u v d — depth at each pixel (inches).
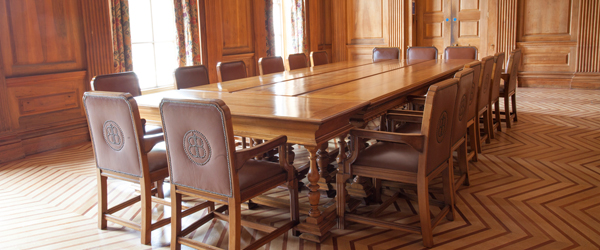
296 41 303.6
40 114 176.6
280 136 87.4
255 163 90.8
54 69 178.5
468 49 220.5
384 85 125.3
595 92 279.4
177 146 82.5
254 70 277.6
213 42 238.4
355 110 93.9
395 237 95.1
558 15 292.4
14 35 165.3
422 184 87.2
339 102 99.5
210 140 77.5
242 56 264.1
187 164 82.6
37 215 112.3
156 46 219.8
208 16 233.3
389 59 234.5
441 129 91.5
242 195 80.7
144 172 91.4
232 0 253.9
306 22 309.9
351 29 347.6
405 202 114.7
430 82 147.9
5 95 162.1
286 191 125.8
